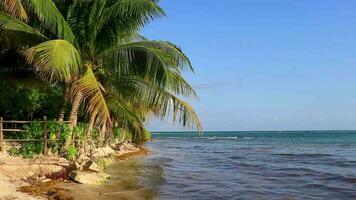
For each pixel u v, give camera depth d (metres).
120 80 19.47
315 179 22.19
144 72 17.66
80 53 18.48
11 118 21.70
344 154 43.75
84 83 16.50
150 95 18.88
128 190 16.19
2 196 12.42
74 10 18.33
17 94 21.67
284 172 25.39
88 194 14.43
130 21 17.98
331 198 16.66
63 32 17.02
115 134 32.72
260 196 16.73
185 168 26.98
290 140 96.25
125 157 33.00
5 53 19.66
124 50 17.66
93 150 23.42
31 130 17.56
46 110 22.75
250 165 30.05
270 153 45.62
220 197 16.25
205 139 113.00
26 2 15.90
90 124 21.31
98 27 18.05
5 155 16.52
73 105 19.02
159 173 23.08
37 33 16.95
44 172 15.93
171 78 17.22
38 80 21.03
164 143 79.94
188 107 18.84
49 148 17.94
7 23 16.27
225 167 28.27
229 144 74.62
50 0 16.16
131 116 22.34
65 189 14.80
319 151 50.22
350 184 20.45
